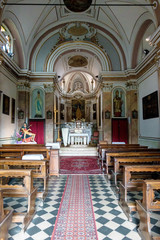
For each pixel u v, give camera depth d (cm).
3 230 271
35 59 1368
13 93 1195
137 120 1288
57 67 1628
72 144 1459
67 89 2175
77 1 1130
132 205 373
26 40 1248
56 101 1616
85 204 450
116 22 1217
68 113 2133
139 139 1248
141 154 591
